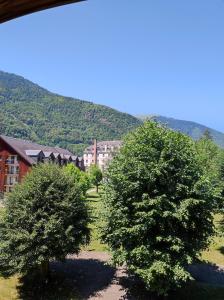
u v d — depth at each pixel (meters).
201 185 24.67
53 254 26.39
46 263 28.38
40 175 28.09
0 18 1.92
